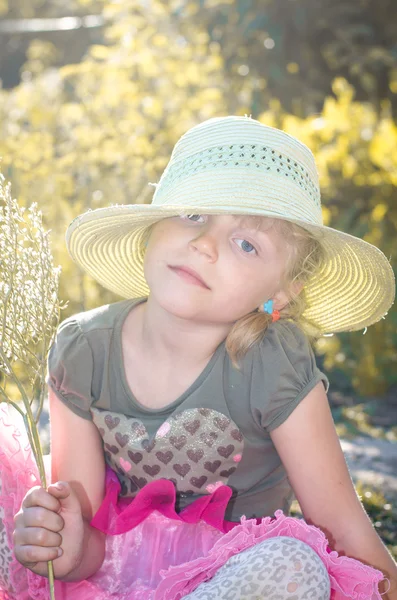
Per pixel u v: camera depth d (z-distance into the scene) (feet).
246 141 7.86
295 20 30.96
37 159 19.84
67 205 17.56
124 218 7.90
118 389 8.22
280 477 8.60
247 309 7.80
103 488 8.43
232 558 6.93
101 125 21.79
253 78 27.89
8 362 7.28
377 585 7.18
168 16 28.91
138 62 24.02
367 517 7.93
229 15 30.32
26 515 7.26
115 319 8.40
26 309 7.27
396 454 14.24
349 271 8.58
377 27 32.50
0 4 42.57
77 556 7.58
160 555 8.05
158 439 7.97
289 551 6.66
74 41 38.22
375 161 20.52
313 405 7.90
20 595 8.20
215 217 7.59
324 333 9.45
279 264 7.80
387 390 18.37
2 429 8.30
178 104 22.43
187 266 7.51
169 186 8.05
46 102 24.85
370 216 20.02
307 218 7.78
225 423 7.96
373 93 29.45
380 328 18.07
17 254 7.29
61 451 8.29
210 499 7.97
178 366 8.05
